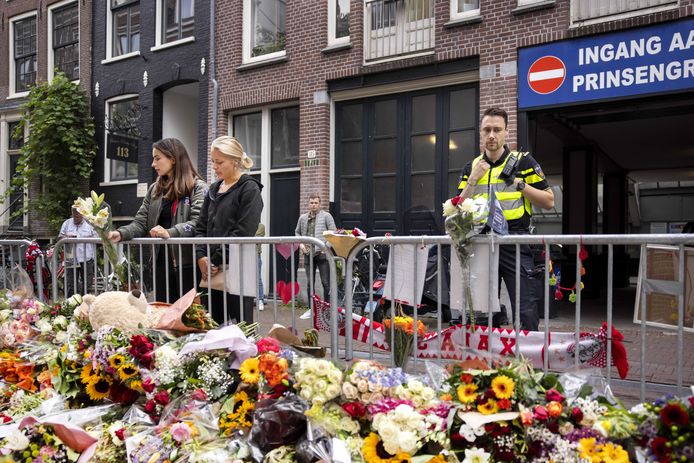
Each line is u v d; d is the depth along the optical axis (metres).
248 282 3.11
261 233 7.00
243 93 9.56
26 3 13.03
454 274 2.54
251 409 2.03
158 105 11.02
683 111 7.36
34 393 2.78
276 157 9.59
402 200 8.22
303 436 1.86
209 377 2.16
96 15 11.79
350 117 8.75
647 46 6.26
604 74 6.52
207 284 3.32
